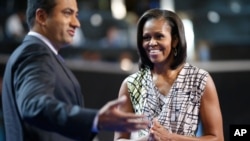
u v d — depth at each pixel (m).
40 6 5.06
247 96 11.10
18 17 18.75
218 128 5.90
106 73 11.89
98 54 18.11
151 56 5.93
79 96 5.14
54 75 4.75
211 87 5.94
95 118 4.34
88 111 4.39
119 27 19.88
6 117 5.02
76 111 4.37
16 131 4.88
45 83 4.52
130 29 19.62
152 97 6.02
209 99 5.92
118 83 11.88
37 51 4.79
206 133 5.94
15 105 4.82
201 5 18.64
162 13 5.96
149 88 6.07
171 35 5.99
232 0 18.95
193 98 5.92
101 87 11.90
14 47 17.92
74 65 12.19
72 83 5.04
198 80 5.95
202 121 5.98
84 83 11.95
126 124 4.36
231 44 17.72
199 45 17.27
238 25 18.34
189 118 5.88
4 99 5.07
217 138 5.85
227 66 11.77
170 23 5.95
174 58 6.04
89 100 11.91
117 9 21.78
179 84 5.96
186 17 17.98
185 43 6.02
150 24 5.92
